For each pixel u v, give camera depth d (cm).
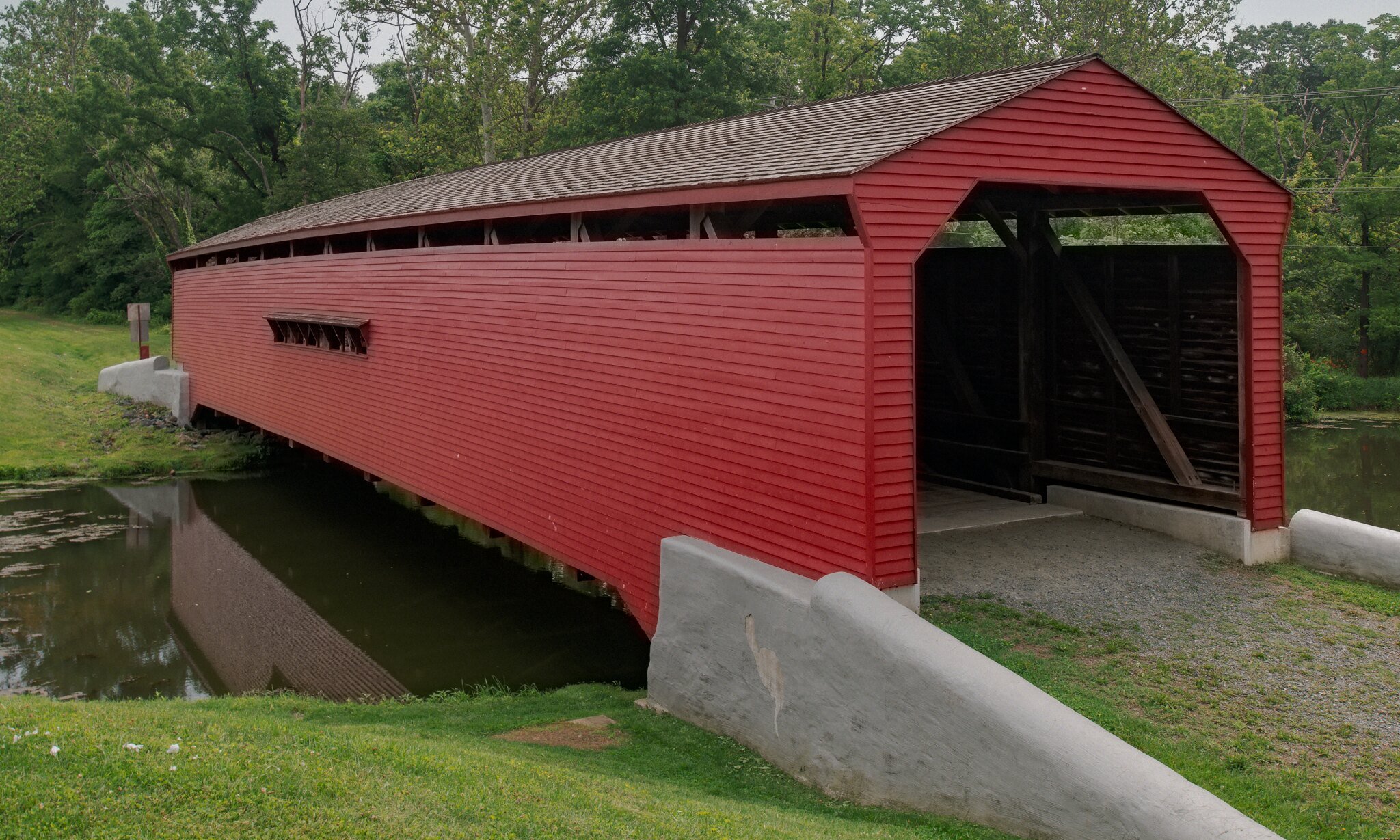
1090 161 746
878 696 602
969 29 3312
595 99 3098
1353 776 541
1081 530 939
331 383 1522
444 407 1196
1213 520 878
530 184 1130
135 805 466
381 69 4988
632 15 3055
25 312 4612
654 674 816
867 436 651
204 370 2192
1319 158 3922
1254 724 590
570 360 954
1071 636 701
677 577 786
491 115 3281
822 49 3416
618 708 825
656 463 842
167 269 4388
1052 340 1056
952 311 1188
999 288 1123
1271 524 864
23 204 4456
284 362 1714
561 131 3195
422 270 1238
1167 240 1709
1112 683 635
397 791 516
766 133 916
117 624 1238
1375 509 1756
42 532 1655
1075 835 498
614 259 889
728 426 766
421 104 3500
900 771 588
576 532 948
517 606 1280
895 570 665
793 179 679
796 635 665
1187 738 575
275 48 3897
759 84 3228
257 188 3925
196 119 3753
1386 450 2403
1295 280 3306
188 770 505
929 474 1176
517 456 1044
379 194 1781
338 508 1816
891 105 841
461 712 834
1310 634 709
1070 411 1042
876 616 610
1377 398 3047
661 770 675
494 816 499
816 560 695
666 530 832
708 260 781
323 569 1452
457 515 1769
